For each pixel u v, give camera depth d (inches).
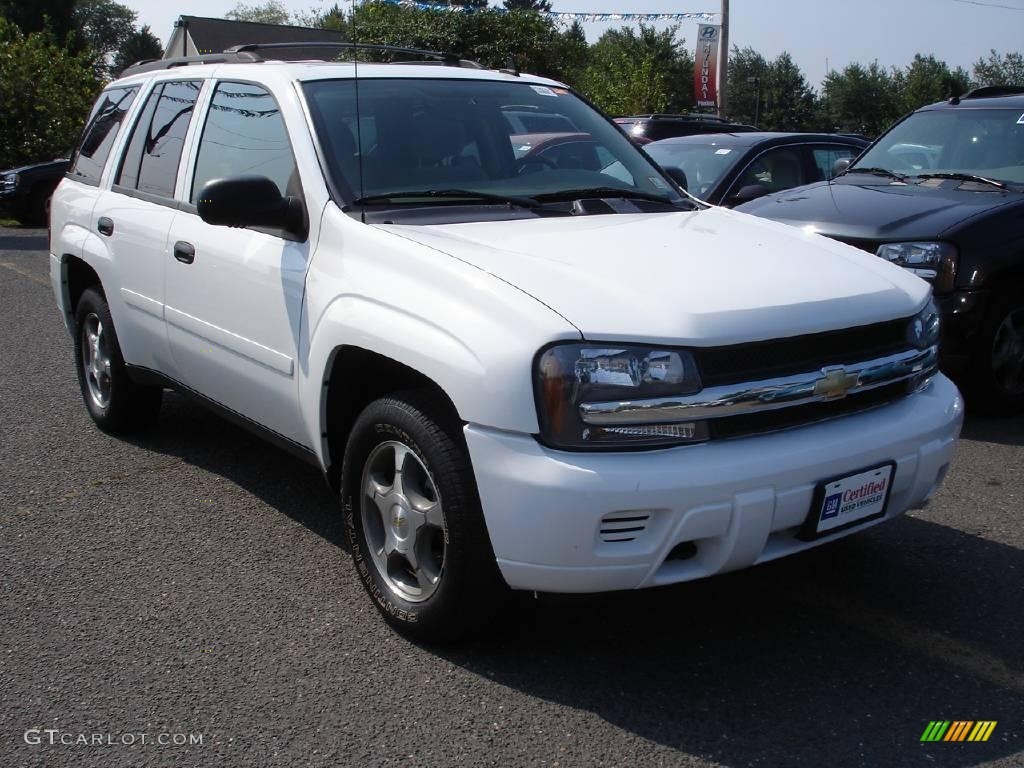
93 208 208.7
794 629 135.2
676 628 135.6
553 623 136.8
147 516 174.9
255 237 155.4
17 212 704.4
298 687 122.0
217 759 108.7
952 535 165.0
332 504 180.1
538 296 114.4
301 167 148.5
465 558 119.3
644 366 110.0
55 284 231.5
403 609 130.8
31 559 158.1
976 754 108.9
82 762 108.3
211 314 164.9
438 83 170.4
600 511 107.6
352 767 107.3
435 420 121.7
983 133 266.1
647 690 121.1
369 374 141.7
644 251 131.3
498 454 111.3
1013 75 2701.8
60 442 214.2
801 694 120.2
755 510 111.6
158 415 222.7
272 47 189.5
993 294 222.2
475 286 117.6
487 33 1012.5
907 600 143.3
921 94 2851.9
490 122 166.7
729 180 326.6
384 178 148.6
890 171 274.4
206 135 176.9
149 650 130.6
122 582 150.0
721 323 113.3
